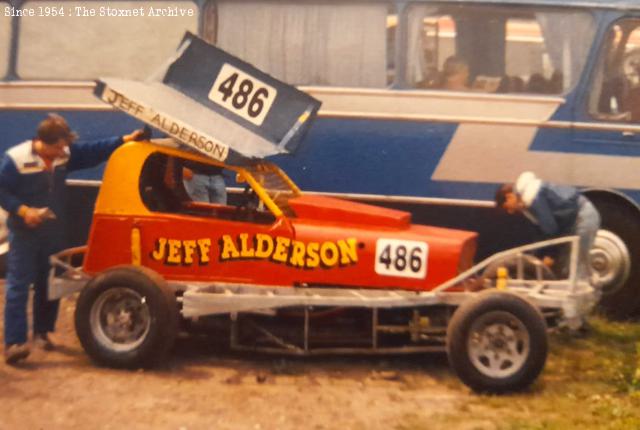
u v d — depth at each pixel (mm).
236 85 8867
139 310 8234
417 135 10820
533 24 10828
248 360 8727
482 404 7707
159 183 8961
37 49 11289
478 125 10766
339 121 10883
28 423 7055
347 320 8688
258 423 7164
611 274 10625
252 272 8422
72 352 8703
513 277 9109
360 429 7082
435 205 10844
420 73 10844
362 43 10898
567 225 8938
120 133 11125
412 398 7828
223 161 8258
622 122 10734
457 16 10836
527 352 7871
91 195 11164
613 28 10758
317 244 8359
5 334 8266
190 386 7930
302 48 10984
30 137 11305
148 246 8508
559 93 10781
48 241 8344
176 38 11172
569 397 7910
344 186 10875
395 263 8305
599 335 9844
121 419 7164
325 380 8242
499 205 9062
